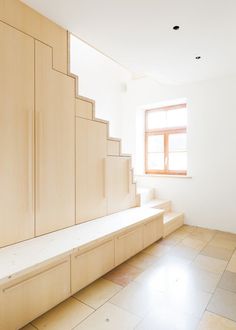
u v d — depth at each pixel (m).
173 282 2.29
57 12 2.15
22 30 2.04
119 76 4.90
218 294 2.09
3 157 1.91
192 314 1.82
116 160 3.30
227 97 3.80
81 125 2.68
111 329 1.65
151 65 3.32
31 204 2.13
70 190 2.54
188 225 4.23
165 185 4.50
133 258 2.85
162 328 1.67
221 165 3.89
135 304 1.94
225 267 2.61
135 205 3.76
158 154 4.91
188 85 4.18
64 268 1.93
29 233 2.12
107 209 3.12
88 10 2.11
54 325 1.69
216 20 2.23
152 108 4.96
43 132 2.23
